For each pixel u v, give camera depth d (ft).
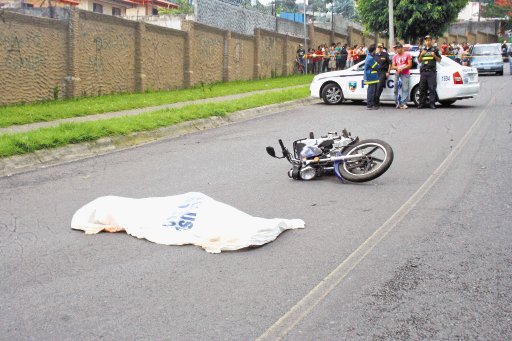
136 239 20.66
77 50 65.41
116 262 18.38
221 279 16.76
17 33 58.54
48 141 36.63
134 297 15.67
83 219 22.16
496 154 34.47
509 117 50.37
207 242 19.58
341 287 16.03
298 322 14.05
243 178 30.60
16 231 21.99
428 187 27.32
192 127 48.91
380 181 29.01
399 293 15.56
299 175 29.66
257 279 16.72
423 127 46.37
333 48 117.29
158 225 20.90
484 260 17.83
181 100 66.03
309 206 24.70
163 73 80.48
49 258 18.94
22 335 13.70
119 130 41.98
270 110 61.31
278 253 18.85
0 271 17.85
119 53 72.49
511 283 16.06
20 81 59.26
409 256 18.30
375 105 60.29
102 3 135.44
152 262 18.26
